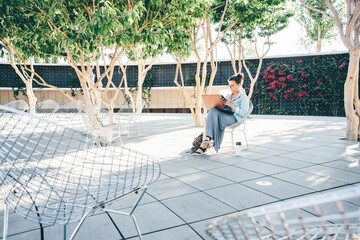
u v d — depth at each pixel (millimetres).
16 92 18844
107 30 4121
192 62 18281
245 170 3477
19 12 4355
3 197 1312
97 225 2070
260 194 2609
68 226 2082
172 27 6164
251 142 5633
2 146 1321
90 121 4492
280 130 7684
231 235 766
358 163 3672
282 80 15125
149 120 12461
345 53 13625
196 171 3506
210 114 4387
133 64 19312
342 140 5672
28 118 1388
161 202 2490
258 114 16109
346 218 599
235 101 4691
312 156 4172
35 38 4906
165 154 4656
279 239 877
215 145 4410
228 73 17328
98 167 3016
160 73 19266
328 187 2740
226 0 7992
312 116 14094
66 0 4625
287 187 2781
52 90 19781
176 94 19562
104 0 4398
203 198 2553
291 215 2078
